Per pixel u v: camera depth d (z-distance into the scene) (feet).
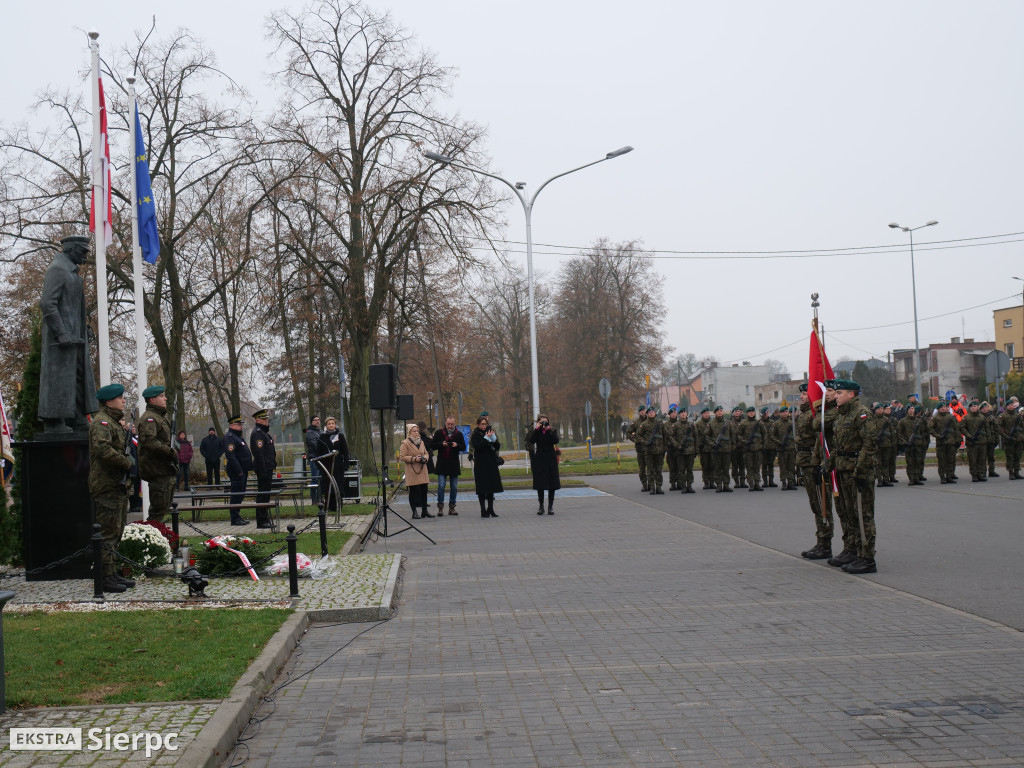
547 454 64.64
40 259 96.43
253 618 27.78
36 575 36.32
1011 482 78.84
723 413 79.71
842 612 28.50
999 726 17.39
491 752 16.83
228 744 17.12
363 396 107.14
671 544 46.14
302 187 99.50
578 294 205.57
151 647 23.77
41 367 38.17
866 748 16.46
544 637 26.25
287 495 65.00
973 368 265.54
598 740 17.31
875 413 78.59
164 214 96.94
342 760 16.62
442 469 66.80
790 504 65.00
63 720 17.72
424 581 37.24
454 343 115.96
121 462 34.63
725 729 17.72
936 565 36.55
